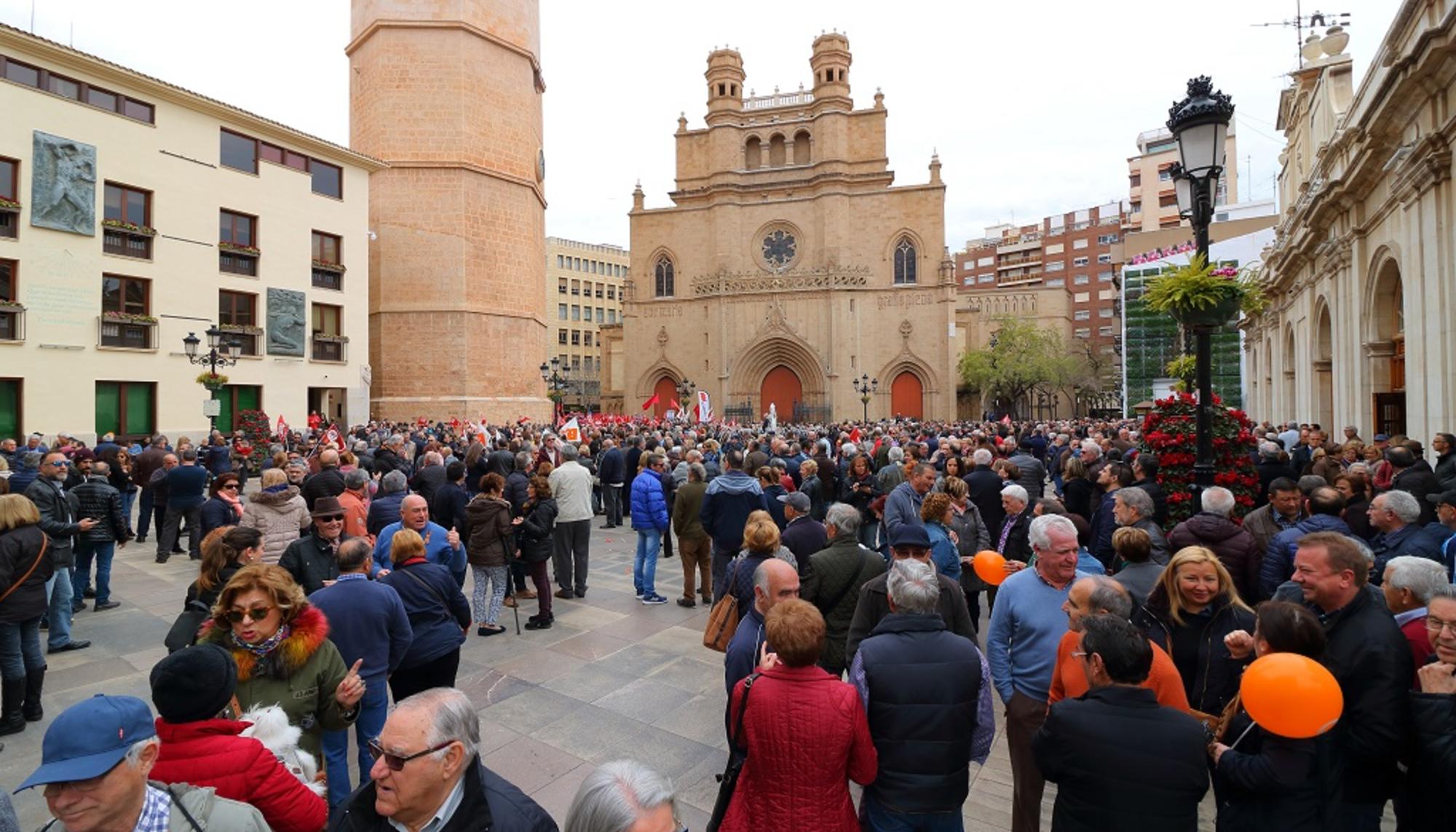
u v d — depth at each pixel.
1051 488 19.94
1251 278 7.10
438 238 33.53
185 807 2.37
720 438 24.58
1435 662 3.51
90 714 2.18
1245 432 7.83
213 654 2.90
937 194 53.03
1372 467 9.45
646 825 2.10
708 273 57.19
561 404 40.09
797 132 57.62
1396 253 12.11
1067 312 70.75
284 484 7.60
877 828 3.45
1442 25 8.95
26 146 21.09
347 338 30.62
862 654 3.59
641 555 9.87
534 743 5.65
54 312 21.61
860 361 52.41
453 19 33.62
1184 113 7.17
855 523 5.38
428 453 11.63
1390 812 4.94
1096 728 2.83
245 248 26.56
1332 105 17.06
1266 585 5.50
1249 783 3.04
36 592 5.82
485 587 8.32
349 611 4.53
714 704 6.40
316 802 3.03
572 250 96.69
